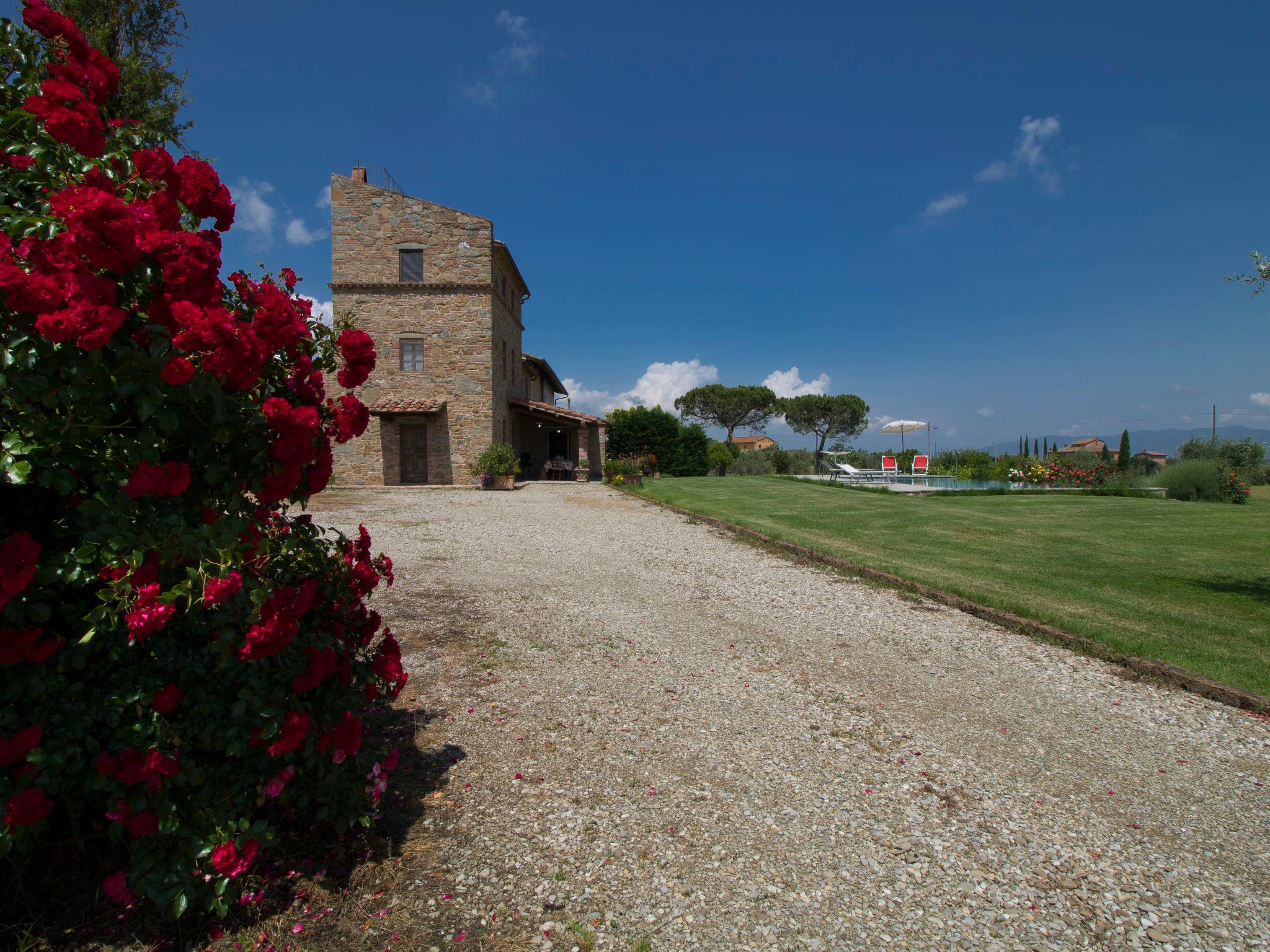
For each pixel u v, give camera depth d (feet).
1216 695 13.37
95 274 6.08
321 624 8.96
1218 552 28.66
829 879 7.80
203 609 6.94
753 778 10.13
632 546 31.27
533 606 20.03
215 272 7.11
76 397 5.79
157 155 7.09
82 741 6.24
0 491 6.37
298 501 8.45
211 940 6.52
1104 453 95.30
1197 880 7.93
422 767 10.17
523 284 86.12
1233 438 100.99
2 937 6.26
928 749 11.18
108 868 7.03
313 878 7.52
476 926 6.91
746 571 25.67
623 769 10.31
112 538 5.93
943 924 7.11
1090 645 16.08
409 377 68.74
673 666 15.01
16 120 6.73
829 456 122.62
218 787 6.83
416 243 68.44
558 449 91.09
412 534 33.58
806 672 14.75
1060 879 7.91
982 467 90.02
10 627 6.09
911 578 23.18
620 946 6.68
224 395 6.83
